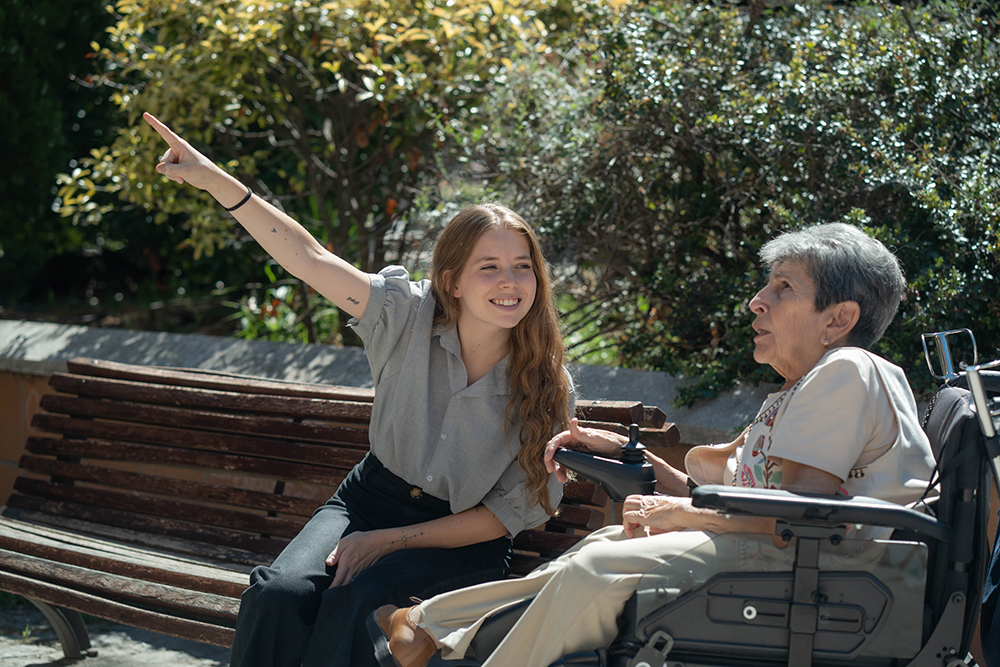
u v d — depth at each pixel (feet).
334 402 9.84
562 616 6.41
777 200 11.65
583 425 8.71
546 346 7.84
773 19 13.10
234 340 14.10
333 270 7.73
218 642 7.98
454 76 14.92
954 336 9.91
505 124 14.93
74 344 14.71
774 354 7.00
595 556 6.40
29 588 9.07
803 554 6.07
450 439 7.80
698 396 10.63
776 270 6.93
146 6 15.71
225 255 24.16
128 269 28.96
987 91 10.76
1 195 23.38
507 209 7.85
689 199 12.60
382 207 19.01
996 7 11.33
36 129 22.82
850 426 6.31
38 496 11.35
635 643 6.27
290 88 16.72
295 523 9.69
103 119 24.89
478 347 7.89
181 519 10.37
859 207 11.05
